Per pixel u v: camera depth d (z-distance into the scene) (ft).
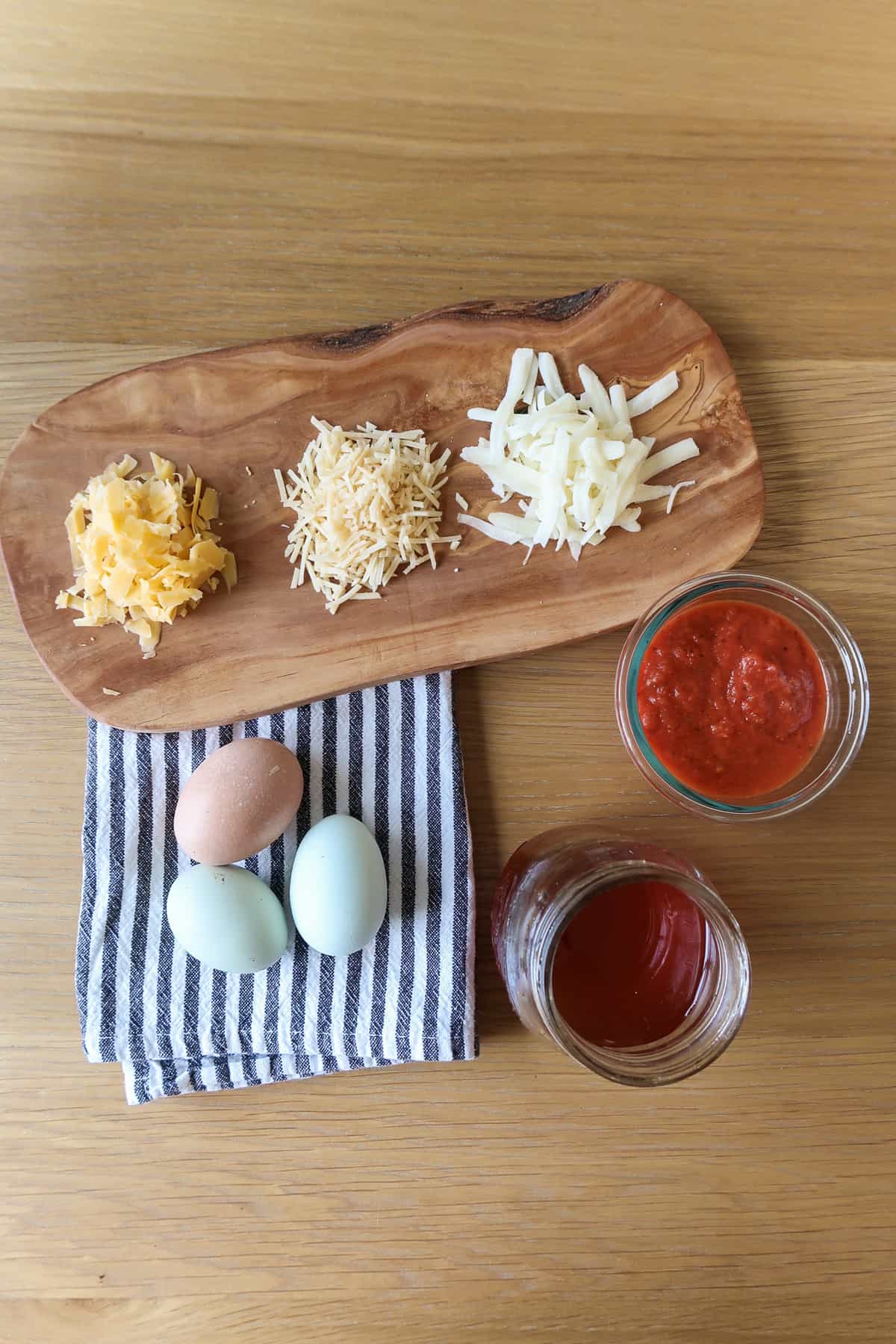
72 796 1.63
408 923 1.59
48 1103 1.60
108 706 1.59
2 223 1.64
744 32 1.68
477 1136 1.61
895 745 1.66
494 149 1.66
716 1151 1.62
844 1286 1.61
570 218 1.67
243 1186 1.60
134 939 1.59
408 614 1.61
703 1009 1.38
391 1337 1.59
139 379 1.61
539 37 1.67
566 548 1.63
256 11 1.65
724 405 1.63
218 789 1.50
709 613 1.55
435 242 1.66
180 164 1.65
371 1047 1.57
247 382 1.62
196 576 1.57
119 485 1.57
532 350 1.62
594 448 1.57
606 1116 1.61
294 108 1.65
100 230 1.64
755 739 1.53
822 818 1.65
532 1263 1.60
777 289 1.68
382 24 1.66
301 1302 1.59
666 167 1.67
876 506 1.66
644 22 1.67
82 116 1.64
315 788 1.61
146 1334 1.58
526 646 1.61
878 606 1.66
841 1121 1.63
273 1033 1.58
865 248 1.68
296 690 1.60
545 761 1.64
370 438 1.61
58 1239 1.58
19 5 1.63
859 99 1.68
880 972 1.64
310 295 1.65
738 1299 1.60
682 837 1.64
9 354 1.64
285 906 1.61
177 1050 1.57
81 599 1.60
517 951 1.41
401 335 1.62
